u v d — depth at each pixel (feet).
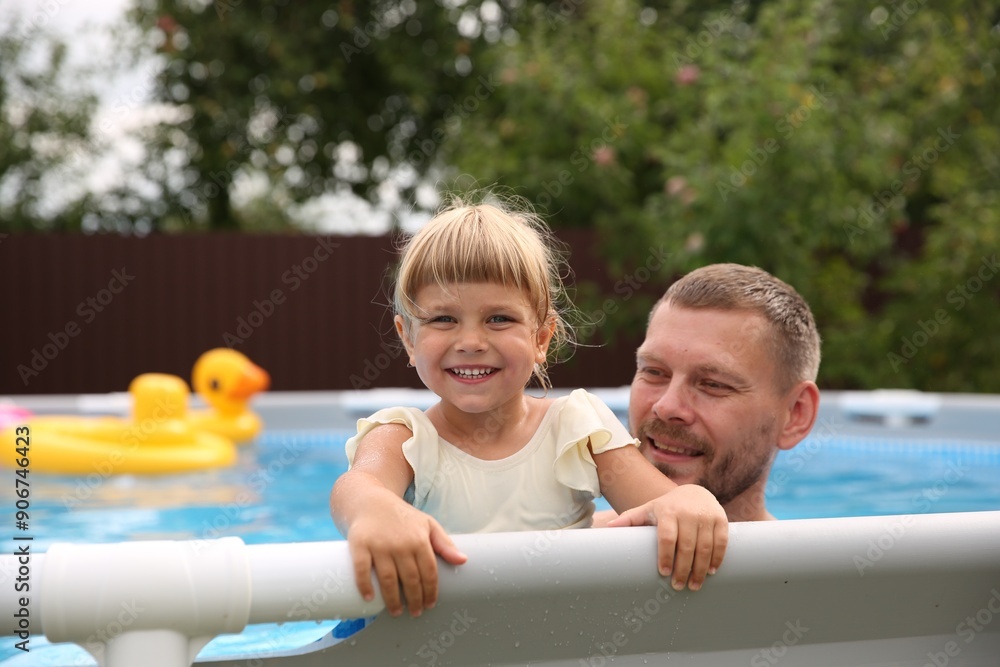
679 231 24.29
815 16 24.56
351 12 38.75
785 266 23.88
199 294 32.14
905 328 25.73
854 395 16.97
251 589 3.96
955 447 15.60
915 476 13.67
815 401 7.02
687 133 25.46
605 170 28.43
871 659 4.85
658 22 34.17
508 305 5.50
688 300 6.75
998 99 27.20
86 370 31.65
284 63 38.60
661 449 6.72
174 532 10.89
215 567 3.95
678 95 26.71
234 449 16.72
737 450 6.58
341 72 40.70
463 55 39.63
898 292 28.02
